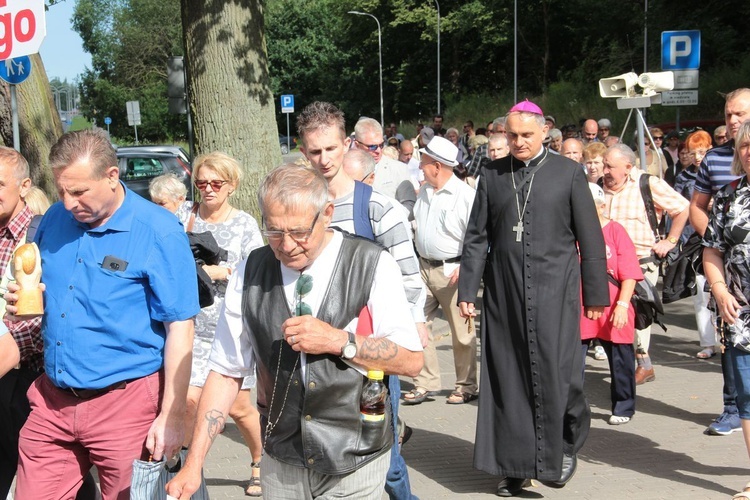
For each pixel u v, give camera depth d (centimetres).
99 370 342
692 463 575
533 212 512
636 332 768
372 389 289
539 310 508
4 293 383
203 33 1013
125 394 346
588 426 530
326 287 291
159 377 352
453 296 715
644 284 669
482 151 1210
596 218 513
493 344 524
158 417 340
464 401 729
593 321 648
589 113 3484
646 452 598
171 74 1428
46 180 1025
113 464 346
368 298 294
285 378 290
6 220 407
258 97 1031
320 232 285
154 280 342
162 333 353
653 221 743
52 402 352
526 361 513
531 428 513
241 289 304
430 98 5853
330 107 430
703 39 3045
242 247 530
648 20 3167
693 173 992
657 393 743
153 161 1766
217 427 306
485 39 5222
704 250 504
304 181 280
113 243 343
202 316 497
